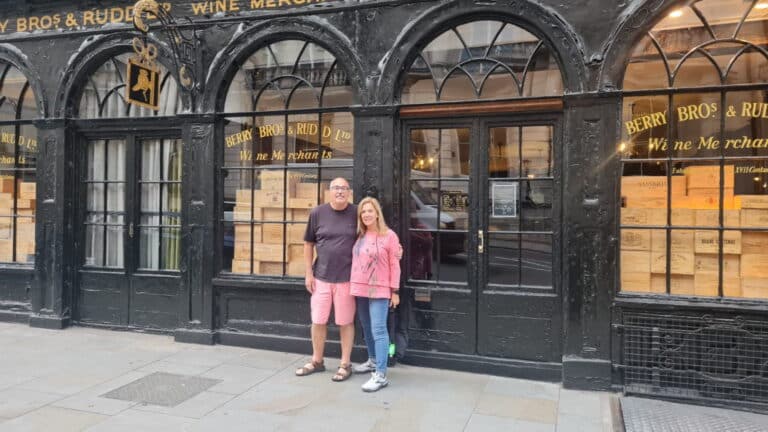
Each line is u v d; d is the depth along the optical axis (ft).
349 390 15.30
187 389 15.20
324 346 17.37
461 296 16.96
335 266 16.12
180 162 20.92
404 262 17.47
